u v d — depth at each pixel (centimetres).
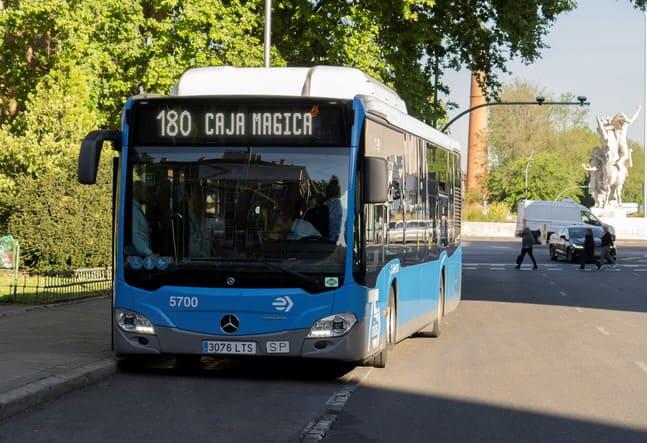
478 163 12850
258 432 1004
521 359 1648
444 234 2011
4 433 977
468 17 3916
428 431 1032
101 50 3406
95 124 3491
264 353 1305
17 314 2088
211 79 1452
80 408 1126
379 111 1416
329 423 1060
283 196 1319
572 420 1108
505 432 1034
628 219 9962
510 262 5703
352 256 1309
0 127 3750
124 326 1337
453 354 1706
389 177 1475
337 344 1304
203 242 1321
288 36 3534
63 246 3178
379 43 3603
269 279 1307
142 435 977
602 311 2672
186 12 3250
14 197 3206
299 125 1326
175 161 1336
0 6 3762
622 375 1475
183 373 1426
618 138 10212
